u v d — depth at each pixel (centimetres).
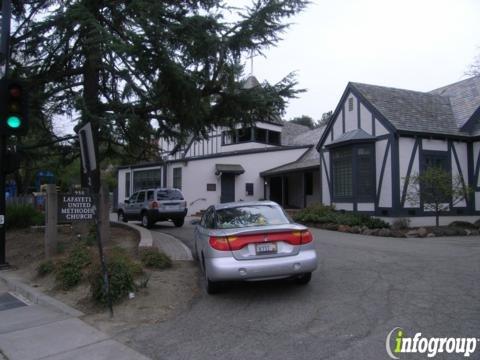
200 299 679
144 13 971
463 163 1884
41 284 828
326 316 569
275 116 1207
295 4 1037
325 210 1914
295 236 664
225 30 1052
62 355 472
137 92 1067
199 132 1302
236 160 2828
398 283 737
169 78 1023
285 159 2944
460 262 923
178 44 1026
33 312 654
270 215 748
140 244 1063
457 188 1592
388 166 1747
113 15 1023
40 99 1129
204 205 2752
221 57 1055
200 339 505
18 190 3238
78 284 768
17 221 1673
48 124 1298
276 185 2981
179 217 1870
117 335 532
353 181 1866
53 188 1036
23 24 1115
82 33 987
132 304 653
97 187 1103
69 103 1123
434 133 1791
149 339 513
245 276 636
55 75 1158
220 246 648
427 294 662
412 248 1148
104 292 645
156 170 3167
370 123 1856
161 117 1198
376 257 1002
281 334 509
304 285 739
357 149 1848
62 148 1315
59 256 1005
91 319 599
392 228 1638
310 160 2697
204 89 1124
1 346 505
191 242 1354
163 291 721
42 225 1688
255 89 1143
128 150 1387
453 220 1812
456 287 701
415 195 1692
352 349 454
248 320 568
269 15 1032
